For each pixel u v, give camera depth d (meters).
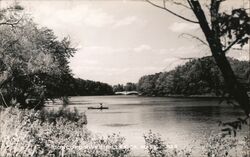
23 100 40.22
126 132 39.31
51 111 38.62
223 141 12.45
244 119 3.53
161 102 137.50
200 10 3.62
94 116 69.94
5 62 34.25
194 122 51.38
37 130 11.70
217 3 3.49
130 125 49.28
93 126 47.66
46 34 39.91
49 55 38.34
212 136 12.71
